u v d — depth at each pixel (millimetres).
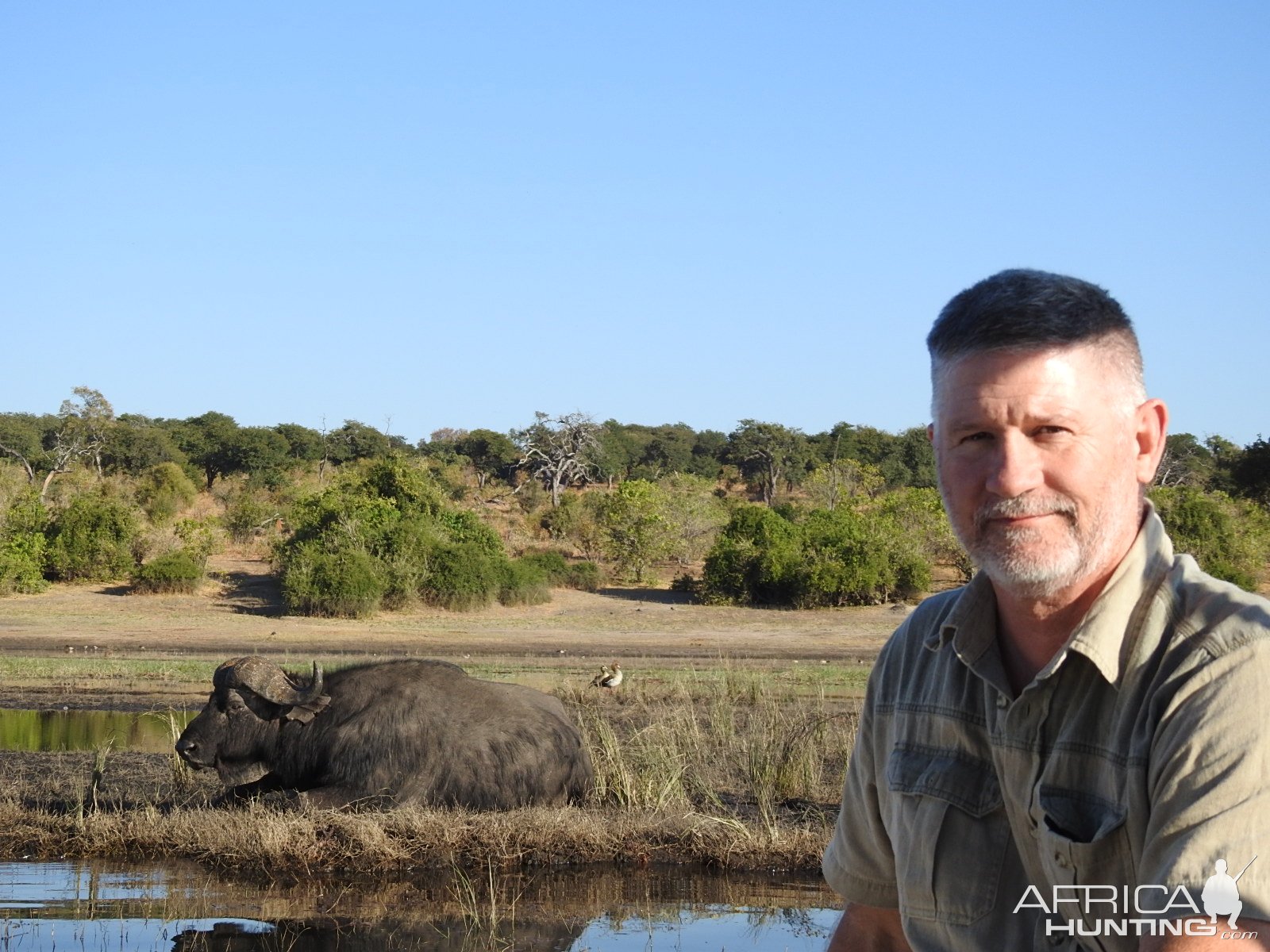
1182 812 2096
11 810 10688
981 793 2477
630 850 9828
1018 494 2322
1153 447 2490
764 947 7770
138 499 65625
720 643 30422
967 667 2535
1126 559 2338
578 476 89125
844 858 3002
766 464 93688
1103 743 2277
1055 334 2316
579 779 11281
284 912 8484
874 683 2826
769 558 38062
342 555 35500
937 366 2479
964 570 42750
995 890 2426
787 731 13477
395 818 9852
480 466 95062
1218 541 38938
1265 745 2062
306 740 10812
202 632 30641
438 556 36656
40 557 39625
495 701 11000
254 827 9805
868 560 38188
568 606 37938
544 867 9633
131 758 14008
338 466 94812
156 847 9883
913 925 2570
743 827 10062
